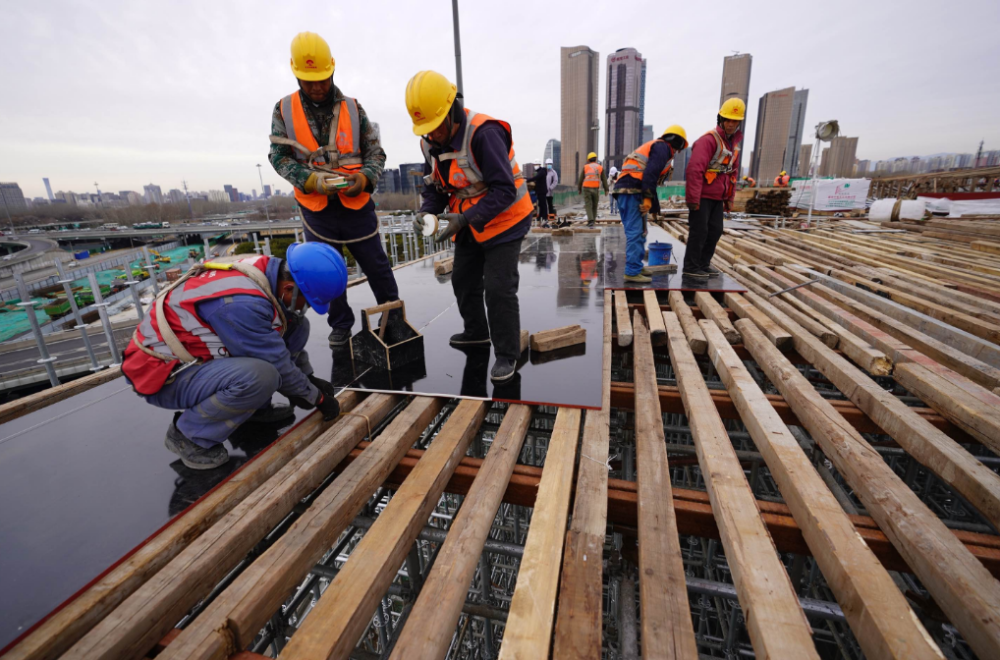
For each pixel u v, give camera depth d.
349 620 1.27
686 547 5.45
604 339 3.47
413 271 6.67
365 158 3.21
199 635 1.24
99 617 1.35
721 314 3.90
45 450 2.20
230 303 1.83
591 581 1.41
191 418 1.93
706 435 2.13
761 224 11.66
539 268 6.29
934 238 8.20
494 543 1.91
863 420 2.45
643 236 5.10
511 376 2.76
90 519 1.71
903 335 3.29
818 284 4.62
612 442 3.45
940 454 1.85
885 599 1.25
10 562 1.51
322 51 2.77
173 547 1.59
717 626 5.26
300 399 2.20
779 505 1.80
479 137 2.35
